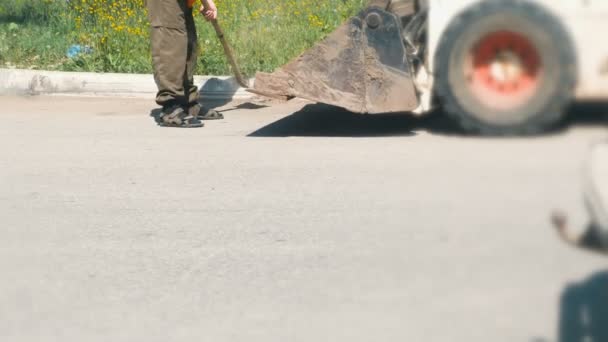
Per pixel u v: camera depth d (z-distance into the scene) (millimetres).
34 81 16062
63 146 12227
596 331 6121
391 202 9031
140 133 13070
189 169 10891
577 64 10578
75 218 9133
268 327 6547
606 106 10203
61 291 7301
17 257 8055
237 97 15766
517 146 9906
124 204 9555
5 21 20266
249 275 7523
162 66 13445
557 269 6852
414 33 11898
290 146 11922
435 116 12414
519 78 10828
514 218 7645
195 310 6875
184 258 7965
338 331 6434
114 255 8078
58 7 20812
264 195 9703
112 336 6465
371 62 11883
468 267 7172
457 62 11219
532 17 10633
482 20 11023
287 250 8047
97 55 17344
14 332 6570
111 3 19844
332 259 7770
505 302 6613
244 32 18047
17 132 13180
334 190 9711
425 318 6551
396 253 7727
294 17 19125
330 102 12023
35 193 10016
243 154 11562
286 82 12094
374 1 12148
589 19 10562
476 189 8633
